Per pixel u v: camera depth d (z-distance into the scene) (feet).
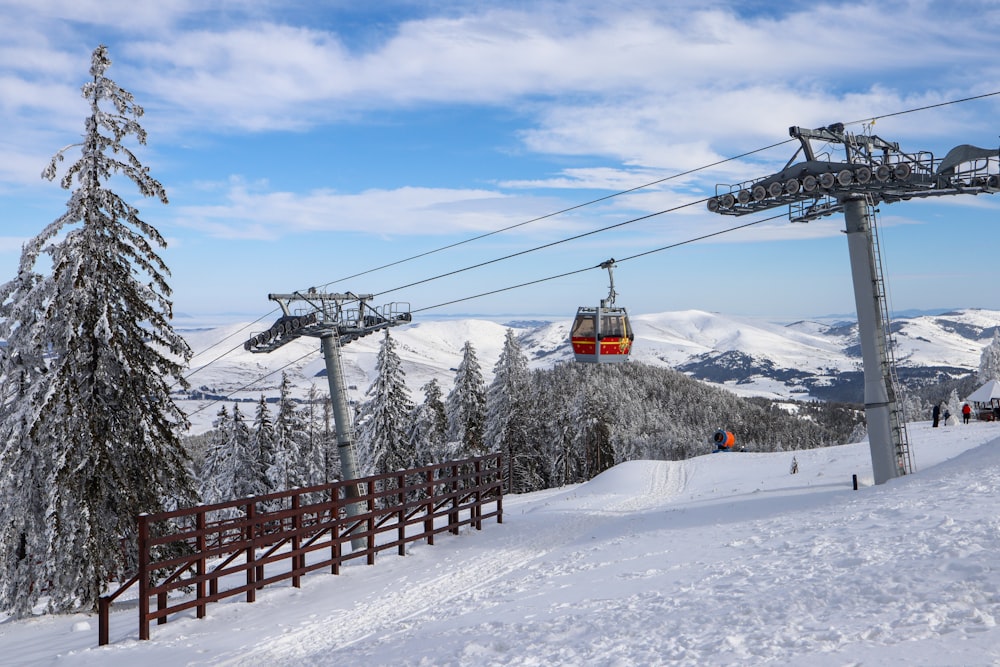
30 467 60.59
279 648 39.81
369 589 52.54
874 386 83.20
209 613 48.65
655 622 30.76
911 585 28.66
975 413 219.20
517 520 81.25
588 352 96.37
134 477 62.23
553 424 244.42
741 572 38.09
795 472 113.19
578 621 33.73
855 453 126.82
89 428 59.11
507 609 40.42
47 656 43.52
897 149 81.15
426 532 67.51
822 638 24.50
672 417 603.26
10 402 62.28
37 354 62.75
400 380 176.76
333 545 57.31
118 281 62.13
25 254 61.05
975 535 34.32
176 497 64.80
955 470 68.69
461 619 39.93
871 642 23.31
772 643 24.93
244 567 50.31
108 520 60.44
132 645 42.88
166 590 45.70
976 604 25.23
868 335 83.30
